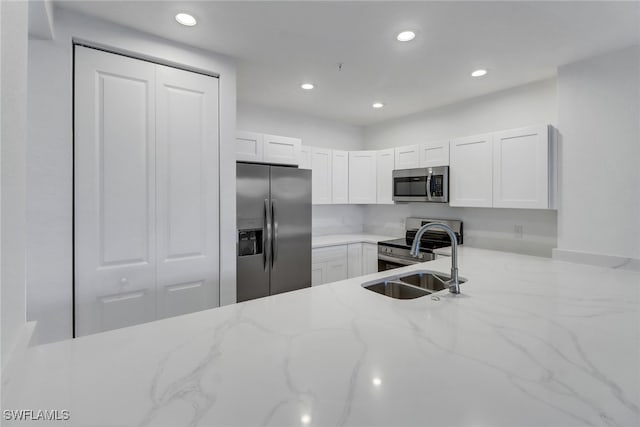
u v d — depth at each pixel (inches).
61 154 66.9
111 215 72.8
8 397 25.0
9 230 27.0
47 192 65.6
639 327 45.4
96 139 70.9
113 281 73.2
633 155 80.8
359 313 50.5
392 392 29.8
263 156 118.4
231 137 90.2
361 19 70.9
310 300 57.0
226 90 89.2
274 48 84.7
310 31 76.3
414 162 136.6
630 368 34.2
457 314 50.4
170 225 80.5
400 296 74.0
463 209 132.2
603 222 86.0
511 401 28.6
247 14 68.8
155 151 78.2
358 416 26.4
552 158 96.3
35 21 58.4
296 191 116.6
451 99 128.2
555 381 31.8
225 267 89.2
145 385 30.5
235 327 44.7
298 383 31.1
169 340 40.4
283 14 69.0
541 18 69.7
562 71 94.0
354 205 178.7
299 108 142.3
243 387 30.3
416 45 82.7
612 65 84.2
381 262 140.6
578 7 65.4
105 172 71.9
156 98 78.5
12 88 27.4
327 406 27.7
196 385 30.6
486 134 110.6
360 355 36.8
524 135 100.1
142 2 64.4
